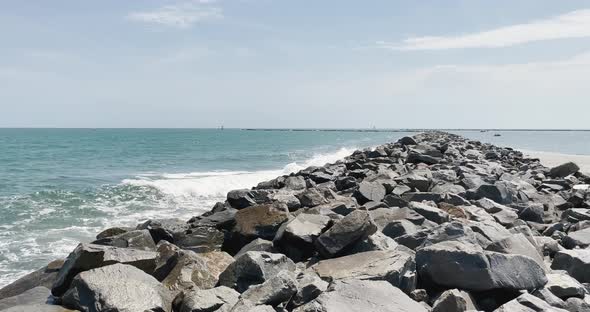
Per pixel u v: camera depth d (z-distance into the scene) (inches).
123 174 1227.9
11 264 416.8
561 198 493.0
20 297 221.5
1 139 4052.7
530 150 1968.5
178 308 209.0
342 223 267.3
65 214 642.8
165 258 255.1
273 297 192.7
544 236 329.1
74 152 2257.6
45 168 1422.2
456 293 186.2
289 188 559.8
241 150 2568.9
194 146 3036.4
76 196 783.1
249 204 432.8
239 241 333.4
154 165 1579.7
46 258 436.1
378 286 192.5
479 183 523.8
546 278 204.5
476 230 274.1
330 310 169.2
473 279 203.6
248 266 229.3
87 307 193.6
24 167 1450.5
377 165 733.3
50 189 867.4
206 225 358.6
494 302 203.9
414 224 316.5
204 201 762.2
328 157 1672.0
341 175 673.6
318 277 217.8
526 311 169.8
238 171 1342.3
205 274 248.5
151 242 316.8
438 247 221.0
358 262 232.1
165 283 235.9
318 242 267.7
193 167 1504.7
